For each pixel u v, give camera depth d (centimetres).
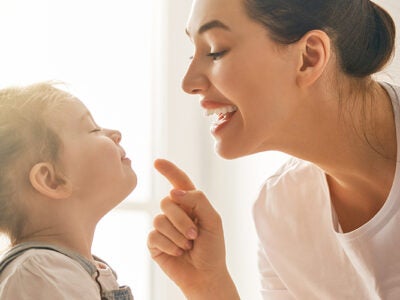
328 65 102
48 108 111
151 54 214
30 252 98
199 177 212
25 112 110
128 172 116
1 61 210
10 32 211
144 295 210
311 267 118
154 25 214
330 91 103
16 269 95
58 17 214
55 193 107
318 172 115
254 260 197
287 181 120
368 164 105
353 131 104
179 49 212
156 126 213
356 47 104
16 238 108
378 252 105
